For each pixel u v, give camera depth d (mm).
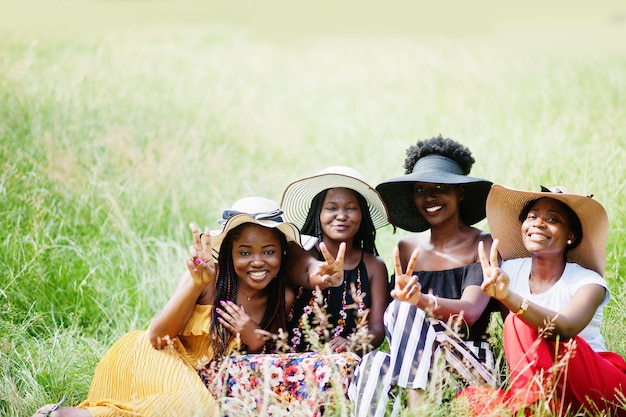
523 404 3510
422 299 3818
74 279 5680
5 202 6266
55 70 9688
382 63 12656
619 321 4680
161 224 6629
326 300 4320
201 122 8953
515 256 4281
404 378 3762
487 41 14078
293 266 4266
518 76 10539
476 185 4434
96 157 7258
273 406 3705
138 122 8344
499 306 4270
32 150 7125
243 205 4246
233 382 3924
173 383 3824
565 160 6742
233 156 8352
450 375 3799
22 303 5379
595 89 9148
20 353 4746
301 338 4289
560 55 11734
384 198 4598
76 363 4660
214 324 4066
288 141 9305
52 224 6219
